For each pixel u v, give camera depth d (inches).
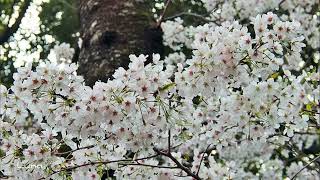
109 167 96.7
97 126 84.0
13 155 90.9
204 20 174.9
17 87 83.2
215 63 86.8
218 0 171.5
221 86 89.0
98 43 135.3
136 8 149.6
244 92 92.4
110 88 81.7
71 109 82.8
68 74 83.5
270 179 173.8
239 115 96.9
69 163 95.6
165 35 168.4
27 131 144.2
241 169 166.2
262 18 89.7
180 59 169.5
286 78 95.8
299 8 168.7
